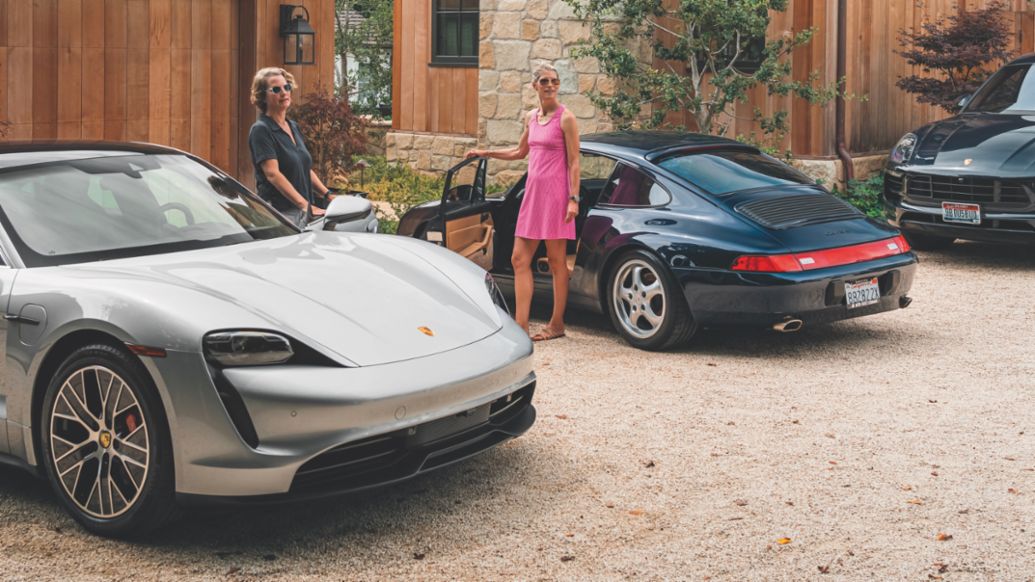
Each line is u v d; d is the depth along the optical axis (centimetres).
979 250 1096
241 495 377
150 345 375
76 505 408
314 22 1178
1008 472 475
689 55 1185
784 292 644
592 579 370
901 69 1411
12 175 464
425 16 1625
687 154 736
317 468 383
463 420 418
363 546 397
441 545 398
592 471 477
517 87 1441
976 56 1256
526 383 451
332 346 391
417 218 834
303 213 688
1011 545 397
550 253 719
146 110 980
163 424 381
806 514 428
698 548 396
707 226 672
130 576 371
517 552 392
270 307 398
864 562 383
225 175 533
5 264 430
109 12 934
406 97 1659
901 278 699
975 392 600
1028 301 852
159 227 467
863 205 1224
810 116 1242
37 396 413
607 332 755
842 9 1245
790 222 673
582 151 755
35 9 865
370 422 382
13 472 481
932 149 1013
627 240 695
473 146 1590
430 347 412
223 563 382
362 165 1225
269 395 372
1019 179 938
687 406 575
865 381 623
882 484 461
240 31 1082
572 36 1380
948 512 429
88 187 474
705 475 472
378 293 433
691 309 669
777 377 632
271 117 700
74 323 393
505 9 1434
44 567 378
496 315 461
